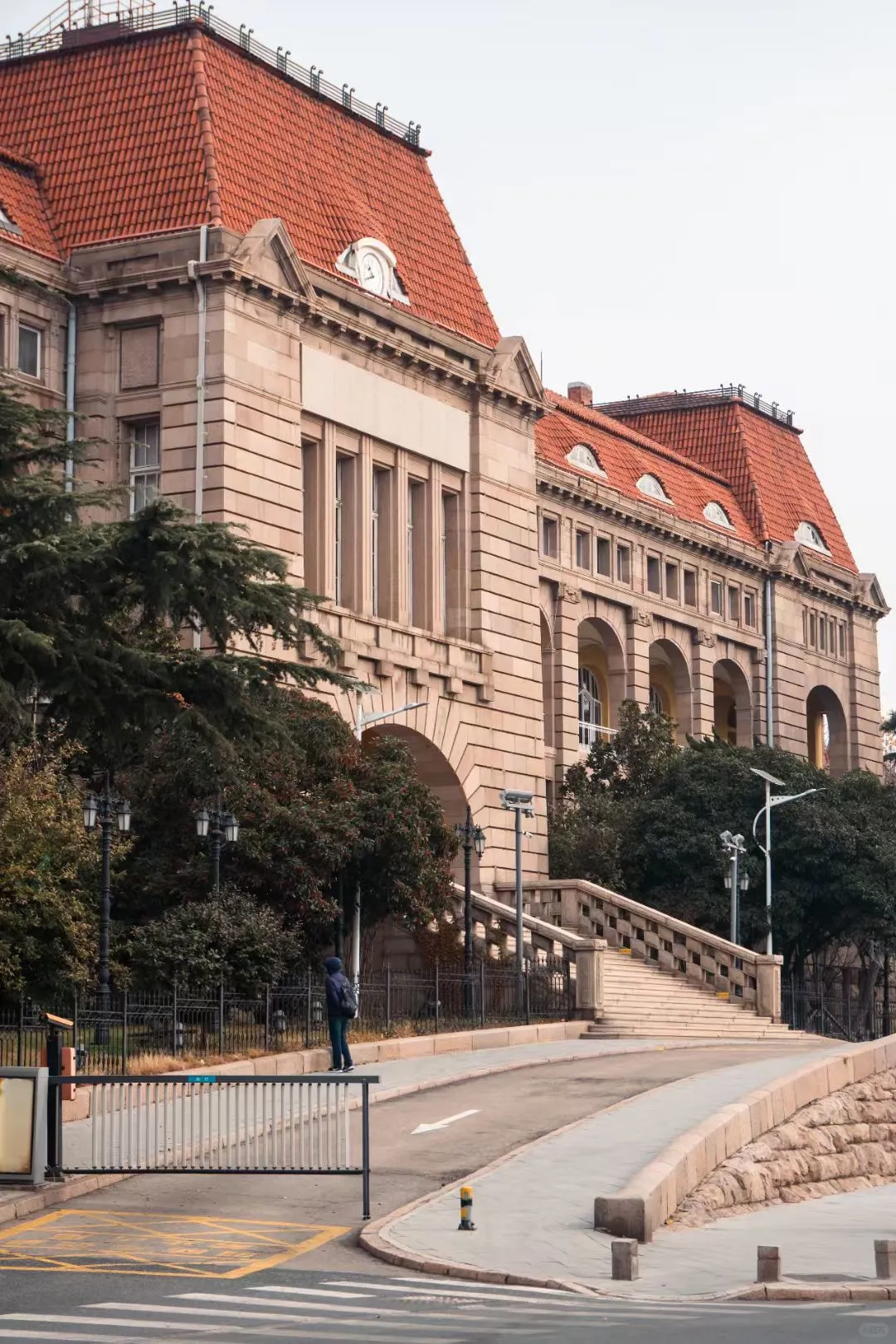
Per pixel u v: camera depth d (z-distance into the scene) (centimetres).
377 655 5994
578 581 8194
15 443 2894
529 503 6931
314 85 6400
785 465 10088
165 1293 1844
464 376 6556
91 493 2894
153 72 5881
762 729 9344
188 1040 3912
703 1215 2562
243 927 4419
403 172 6750
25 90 6041
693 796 7181
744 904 7081
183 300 5541
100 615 2888
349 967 5222
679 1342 1538
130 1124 2603
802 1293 1927
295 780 4903
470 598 6619
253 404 5578
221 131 5806
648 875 7131
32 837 4062
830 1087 3309
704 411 9919
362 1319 1692
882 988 9069
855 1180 3288
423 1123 3177
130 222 5650
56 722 2991
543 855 6825
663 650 8975
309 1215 2384
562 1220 2322
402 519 6291
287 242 5681
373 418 6144
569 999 5541
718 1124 2814
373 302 6128
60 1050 2577
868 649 10281
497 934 5819
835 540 10206
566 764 7988
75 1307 1744
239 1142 2503
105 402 5588
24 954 4022
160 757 4609
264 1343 1527
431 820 5175
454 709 6400
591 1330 1612
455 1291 1908
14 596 2814
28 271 5512
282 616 2950
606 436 8856
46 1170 2502
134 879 4700
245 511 5509
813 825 7050
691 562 8988
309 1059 3962
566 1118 3228
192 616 3022
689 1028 5616
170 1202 2459
